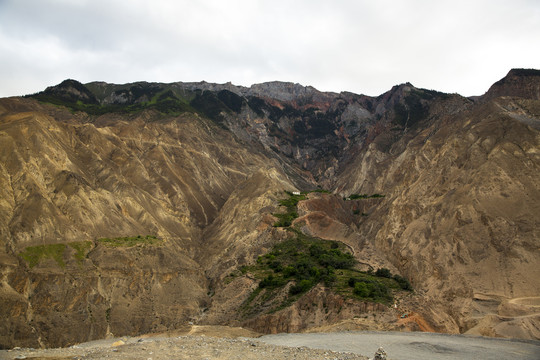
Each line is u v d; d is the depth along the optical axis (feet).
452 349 142.31
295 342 158.30
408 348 144.36
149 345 129.80
